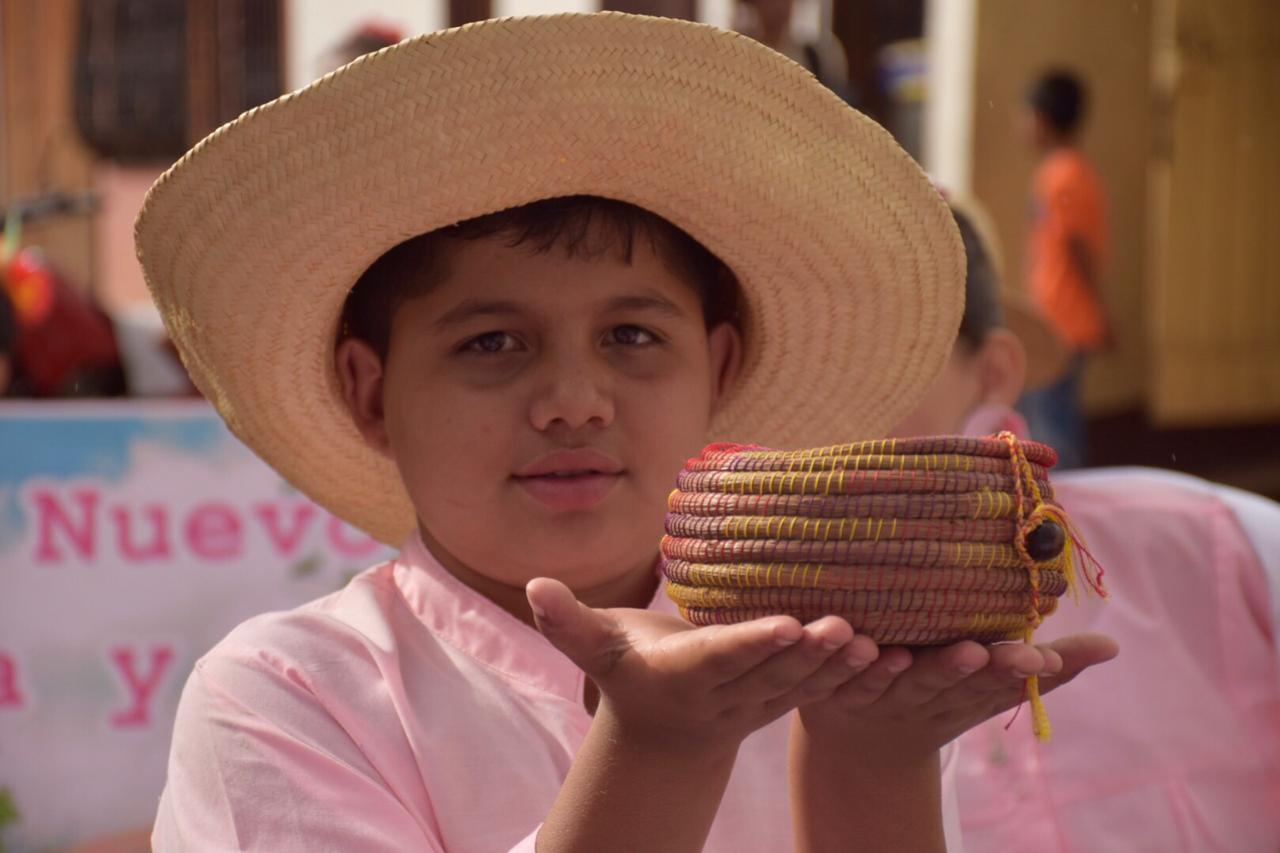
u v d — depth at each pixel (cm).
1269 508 313
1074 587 141
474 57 178
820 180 197
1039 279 827
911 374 223
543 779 181
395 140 181
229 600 380
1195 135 1016
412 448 189
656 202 190
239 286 198
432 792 180
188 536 380
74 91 941
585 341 184
